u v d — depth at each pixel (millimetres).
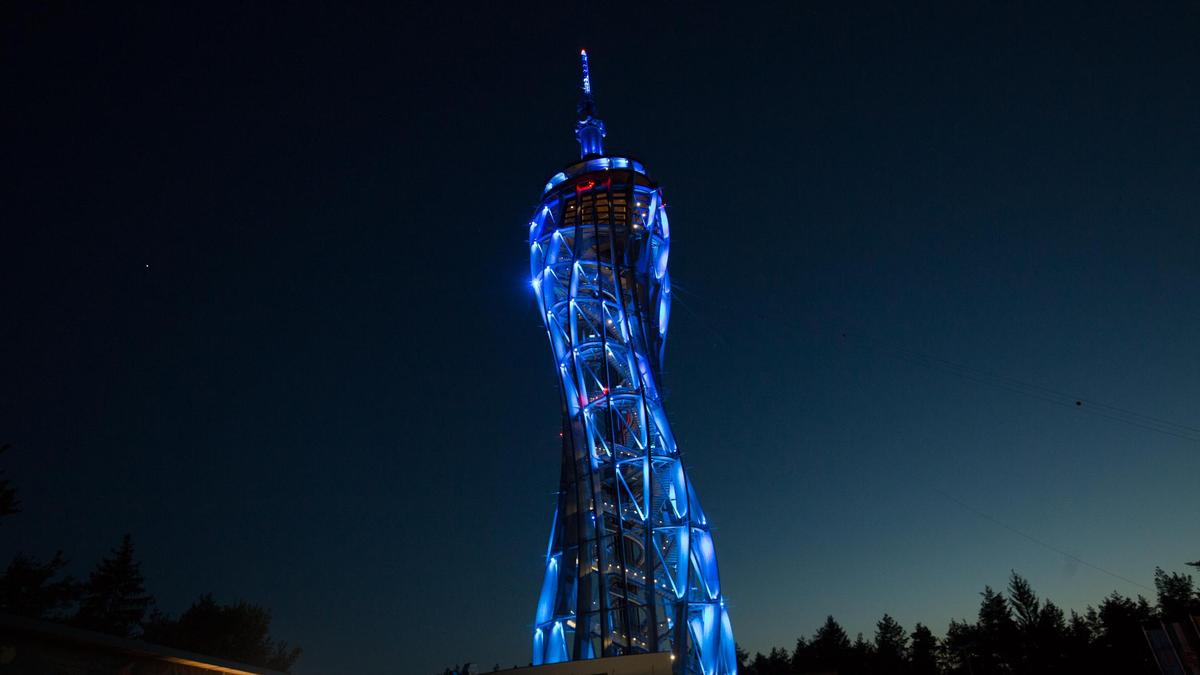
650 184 65625
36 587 61250
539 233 65688
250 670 26062
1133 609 101188
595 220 62906
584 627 49000
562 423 58125
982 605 113625
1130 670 95938
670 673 37281
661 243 65000
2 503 52719
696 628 51000
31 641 18016
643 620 50719
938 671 113250
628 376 60250
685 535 51719
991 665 109438
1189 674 47469
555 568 54750
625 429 58156
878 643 123750
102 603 76375
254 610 82500
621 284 61500
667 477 54688
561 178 65875
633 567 51438
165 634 76812
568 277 65062
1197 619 47438
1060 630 104188
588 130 72688
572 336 60375
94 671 19797
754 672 129500
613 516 54719
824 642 120625
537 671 37438
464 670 42844
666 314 62750
